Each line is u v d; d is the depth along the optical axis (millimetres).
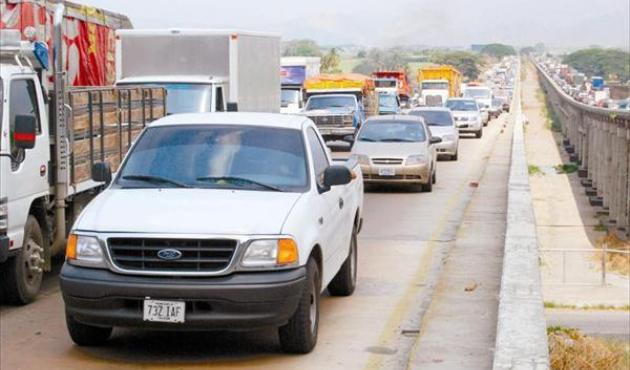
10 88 23094
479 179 60750
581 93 172125
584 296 52312
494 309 23344
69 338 20750
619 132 74875
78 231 18328
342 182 20812
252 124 21609
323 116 79625
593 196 91562
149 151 21125
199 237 17766
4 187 22406
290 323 18844
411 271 29031
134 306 17922
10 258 23281
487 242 34312
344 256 23609
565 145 138125
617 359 28938
